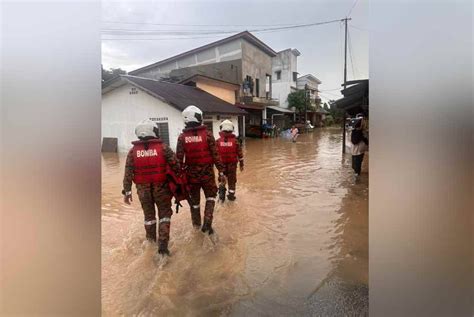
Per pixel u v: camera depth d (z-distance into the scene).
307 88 28.59
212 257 3.21
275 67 27.28
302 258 3.16
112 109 12.75
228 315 2.27
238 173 8.05
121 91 12.59
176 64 21.80
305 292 2.55
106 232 3.95
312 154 11.79
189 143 3.77
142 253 3.30
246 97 19.67
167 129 12.11
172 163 3.30
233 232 3.91
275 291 2.57
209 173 3.81
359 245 3.45
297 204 5.14
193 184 3.82
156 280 2.76
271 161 10.09
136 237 3.76
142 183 3.24
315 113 30.50
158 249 3.24
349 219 4.34
